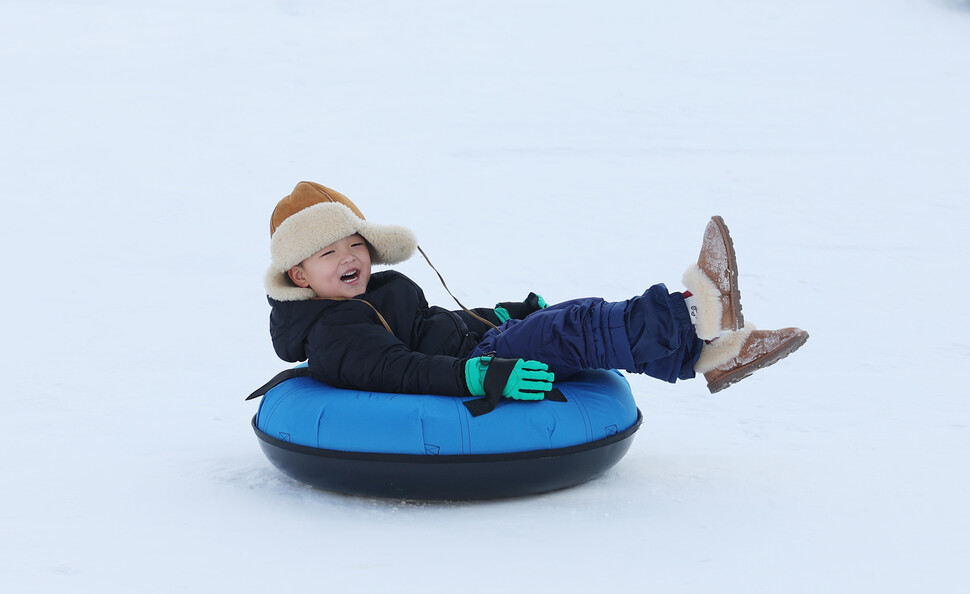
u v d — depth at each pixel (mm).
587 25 26656
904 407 5211
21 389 5602
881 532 3139
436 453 3379
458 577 2781
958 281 8719
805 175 13656
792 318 7578
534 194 12305
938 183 13297
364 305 3768
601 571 2822
